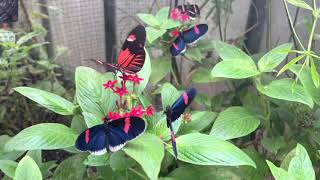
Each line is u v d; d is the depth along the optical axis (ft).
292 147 1.26
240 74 1.08
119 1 1.96
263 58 1.16
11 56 1.57
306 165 0.85
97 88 1.05
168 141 0.96
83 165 1.11
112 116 0.87
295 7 1.76
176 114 0.88
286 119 1.33
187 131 1.11
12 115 1.77
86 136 0.79
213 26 1.89
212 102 1.60
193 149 0.91
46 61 1.73
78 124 1.04
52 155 1.75
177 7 1.53
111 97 1.04
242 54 1.23
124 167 0.97
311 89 1.09
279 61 1.14
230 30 1.93
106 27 2.01
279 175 0.82
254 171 1.18
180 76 1.78
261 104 1.38
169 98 1.13
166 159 1.11
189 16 1.46
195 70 1.59
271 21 1.84
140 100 1.05
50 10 1.91
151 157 0.81
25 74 1.80
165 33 1.47
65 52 1.89
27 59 1.76
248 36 1.91
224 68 1.09
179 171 1.10
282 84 1.09
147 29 1.34
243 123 1.15
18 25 1.86
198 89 1.92
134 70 0.94
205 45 1.51
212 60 1.63
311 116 1.28
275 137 1.27
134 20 1.96
